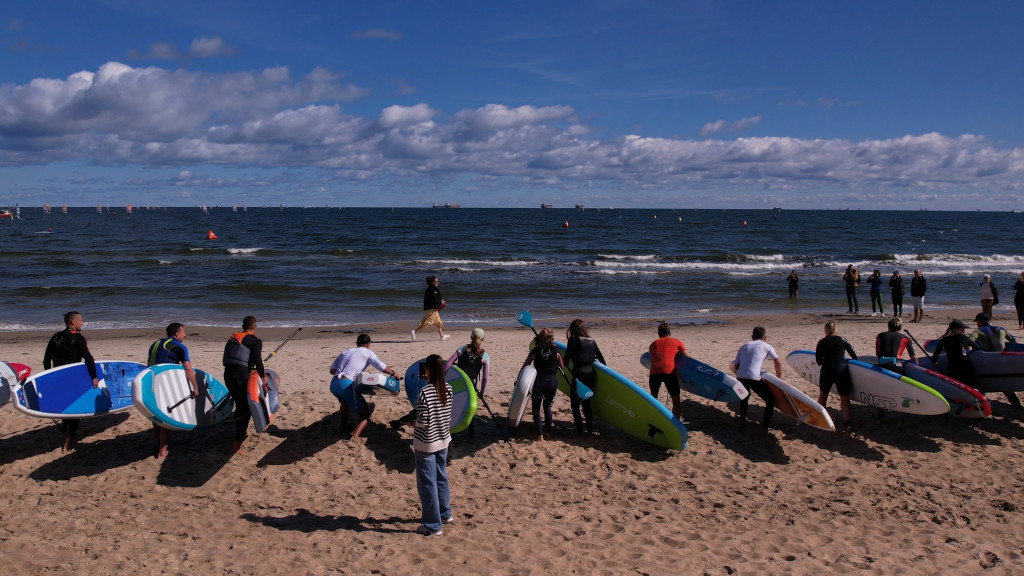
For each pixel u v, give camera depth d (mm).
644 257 36000
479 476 5941
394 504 5375
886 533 4863
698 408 7953
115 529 4879
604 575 4180
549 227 82000
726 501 5449
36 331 14953
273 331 14992
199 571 4223
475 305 20172
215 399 6727
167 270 28922
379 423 7164
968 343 7250
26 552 4488
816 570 4266
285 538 4727
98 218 120750
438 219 116062
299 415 7418
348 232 66062
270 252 38562
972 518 5102
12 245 44500
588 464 6230
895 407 6871
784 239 57875
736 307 20031
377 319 17297
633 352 11672
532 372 6523
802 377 8984
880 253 43156
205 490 5602
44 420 7254
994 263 34500
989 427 7156
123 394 6992
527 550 4543
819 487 5730
